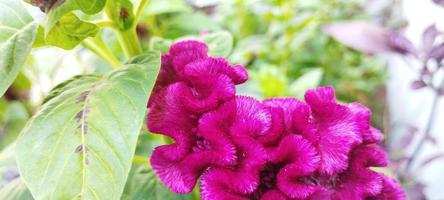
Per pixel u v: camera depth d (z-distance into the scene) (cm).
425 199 47
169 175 24
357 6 83
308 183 24
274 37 76
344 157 24
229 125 24
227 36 33
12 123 56
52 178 22
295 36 72
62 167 22
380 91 86
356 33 46
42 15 26
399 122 77
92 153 22
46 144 23
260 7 72
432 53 45
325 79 79
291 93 56
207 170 24
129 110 23
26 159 23
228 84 24
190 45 27
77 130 23
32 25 25
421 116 68
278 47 71
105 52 30
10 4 26
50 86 52
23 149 23
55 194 22
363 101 83
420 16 68
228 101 24
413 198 47
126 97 23
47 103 24
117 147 22
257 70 70
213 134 24
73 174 22
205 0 72
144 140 37
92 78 27
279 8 70
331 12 82
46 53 49
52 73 49
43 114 24
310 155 24
